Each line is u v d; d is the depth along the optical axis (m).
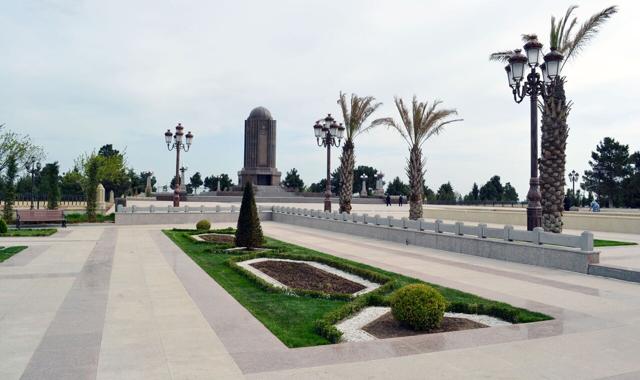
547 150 18.06
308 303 9.23
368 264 14.37
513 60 15.95
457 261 15.17
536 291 10.48
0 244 18.64
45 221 27.27
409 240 20.22
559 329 7.51
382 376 5.50
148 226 29.39
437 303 7.52
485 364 5.93
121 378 5.38
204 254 16.19
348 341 6.95
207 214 33.66
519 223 32.44
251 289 10.51
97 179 32.47
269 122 63.66
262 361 5.96
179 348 6.46
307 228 29.06
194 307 8.80
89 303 9.03
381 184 74.75
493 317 8.49
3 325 7.52
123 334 7.09
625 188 67.88
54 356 6.11
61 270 12.75
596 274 12.52
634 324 7.84
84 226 29.02
